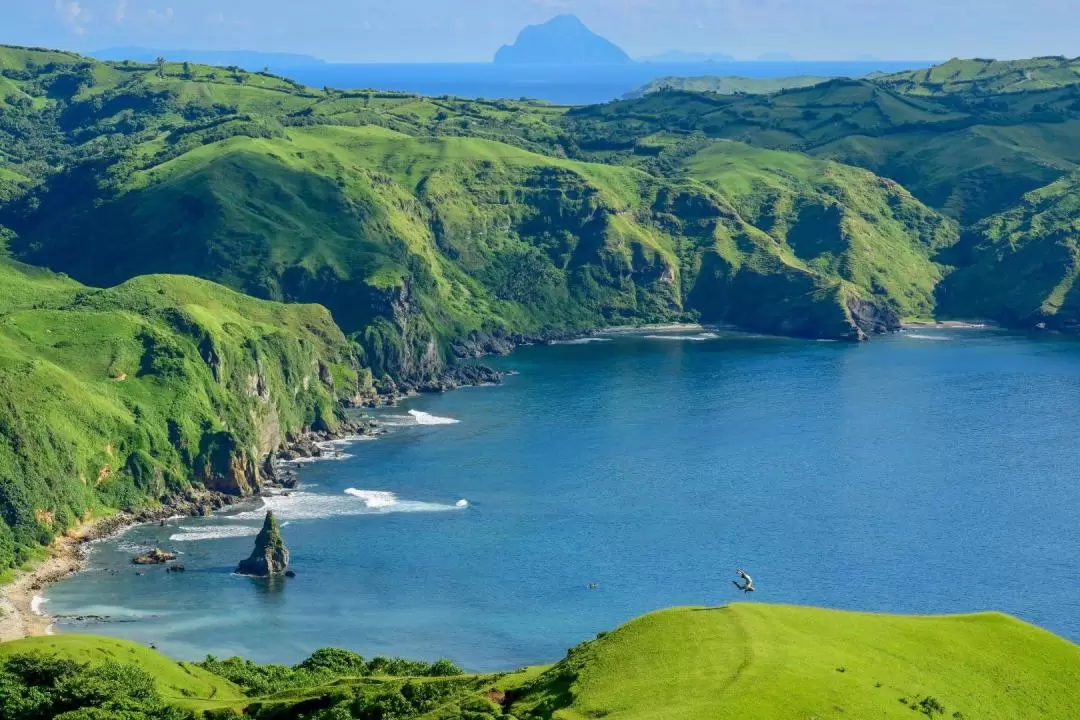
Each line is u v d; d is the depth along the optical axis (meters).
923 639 151.50
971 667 146.38
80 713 157.00
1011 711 140.38
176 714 162.38
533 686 146.75
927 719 132.00
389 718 151.88
